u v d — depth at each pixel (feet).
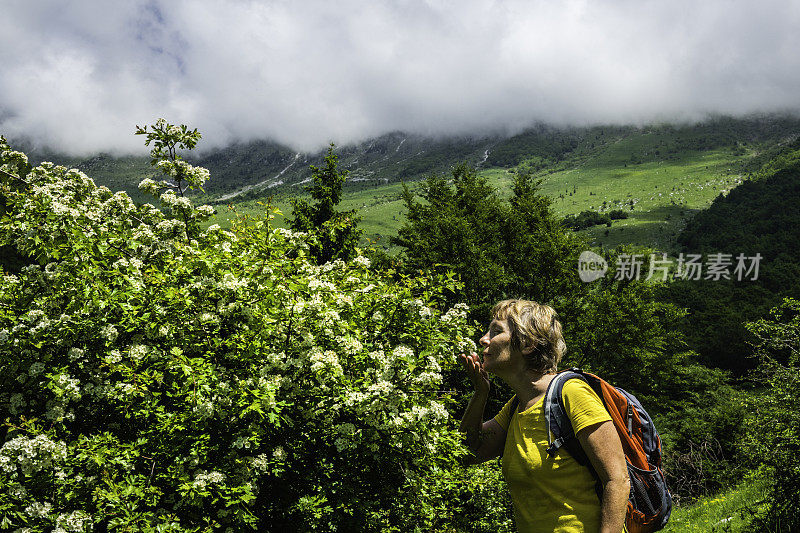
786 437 27.50
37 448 11.33
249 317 14.75
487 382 8.53
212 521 11.68
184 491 11.49
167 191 19.90
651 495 6.57
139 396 13.80
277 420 12.71
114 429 14.49
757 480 35.58
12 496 11.12
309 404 14.08
